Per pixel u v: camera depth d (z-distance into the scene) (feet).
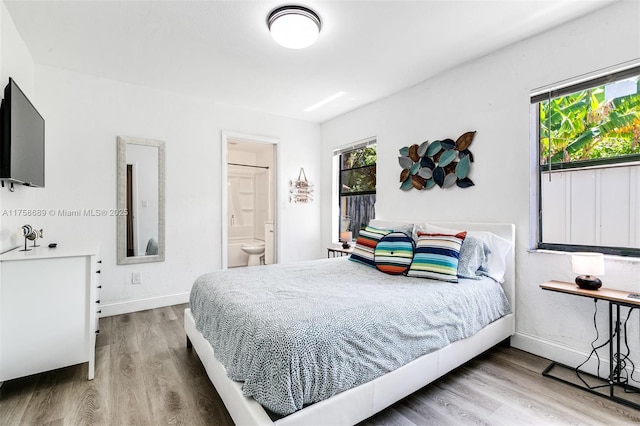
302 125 15.29
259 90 11.51
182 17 7.11
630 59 6.42
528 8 6.79
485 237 8.31
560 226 7.78
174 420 5.35
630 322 6.45
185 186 12.11
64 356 6.48
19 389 6.26
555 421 5.36
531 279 7.97
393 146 11.84
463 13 6.97
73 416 5.45
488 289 7.50
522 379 6.70
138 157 11.12
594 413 5.57
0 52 6.50
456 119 9.67
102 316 10.52
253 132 13.75
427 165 10.47
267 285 6.86
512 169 8.35
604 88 7.03
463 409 5.65
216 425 5.22
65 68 9.80
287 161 14.85
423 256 7.95
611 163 6.96
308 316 4.90
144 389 6.27
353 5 6.66
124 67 9.70
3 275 6.03
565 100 7.65
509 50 8.38
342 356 4.62
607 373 6.67
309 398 4.25
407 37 7.94
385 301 5.76
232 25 7.42
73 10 6.85
